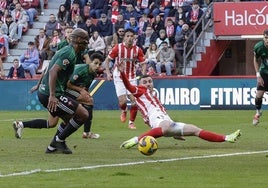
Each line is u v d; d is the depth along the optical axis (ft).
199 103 188.65
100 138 112.57
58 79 86.58
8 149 94.02
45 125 102.94
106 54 207.41
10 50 226.38
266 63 132.87
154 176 68.18
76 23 218.59
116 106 192.13
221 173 70.28
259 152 89.76
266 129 127.54
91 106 111.55
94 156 85.30
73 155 86.48
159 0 218.79
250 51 225.97
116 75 137.90
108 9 222.48
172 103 189.88
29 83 197.57
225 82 187.21
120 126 139.23
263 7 207.51
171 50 203.21
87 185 62.64
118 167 74.64
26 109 197.57
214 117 160.04
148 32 209.36
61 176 67.97
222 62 228.22
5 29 226.17
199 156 85.35
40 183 63.82
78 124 87.76
